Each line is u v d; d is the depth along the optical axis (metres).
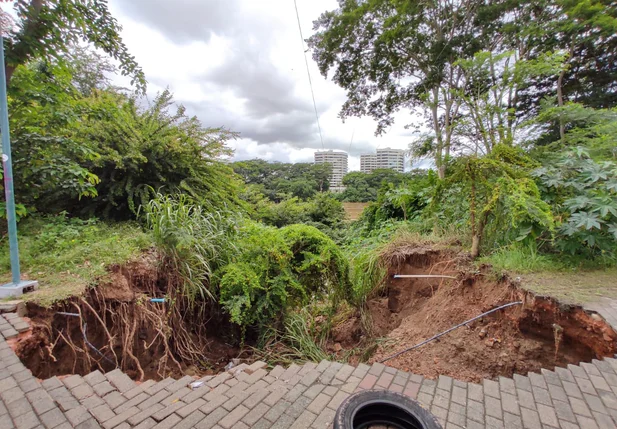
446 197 4.61
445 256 4.13
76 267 3.07
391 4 9.27
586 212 3.39
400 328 3.75
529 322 2.82
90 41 3.95
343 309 4.12
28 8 3.26
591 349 2.49
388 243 4.93
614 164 3.50
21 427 1.54
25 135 3.66
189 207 4.37
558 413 1.73
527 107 9.61
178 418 1.72
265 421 1.72
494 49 8.75
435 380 2.13
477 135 5.16
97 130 5.05
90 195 4.71
